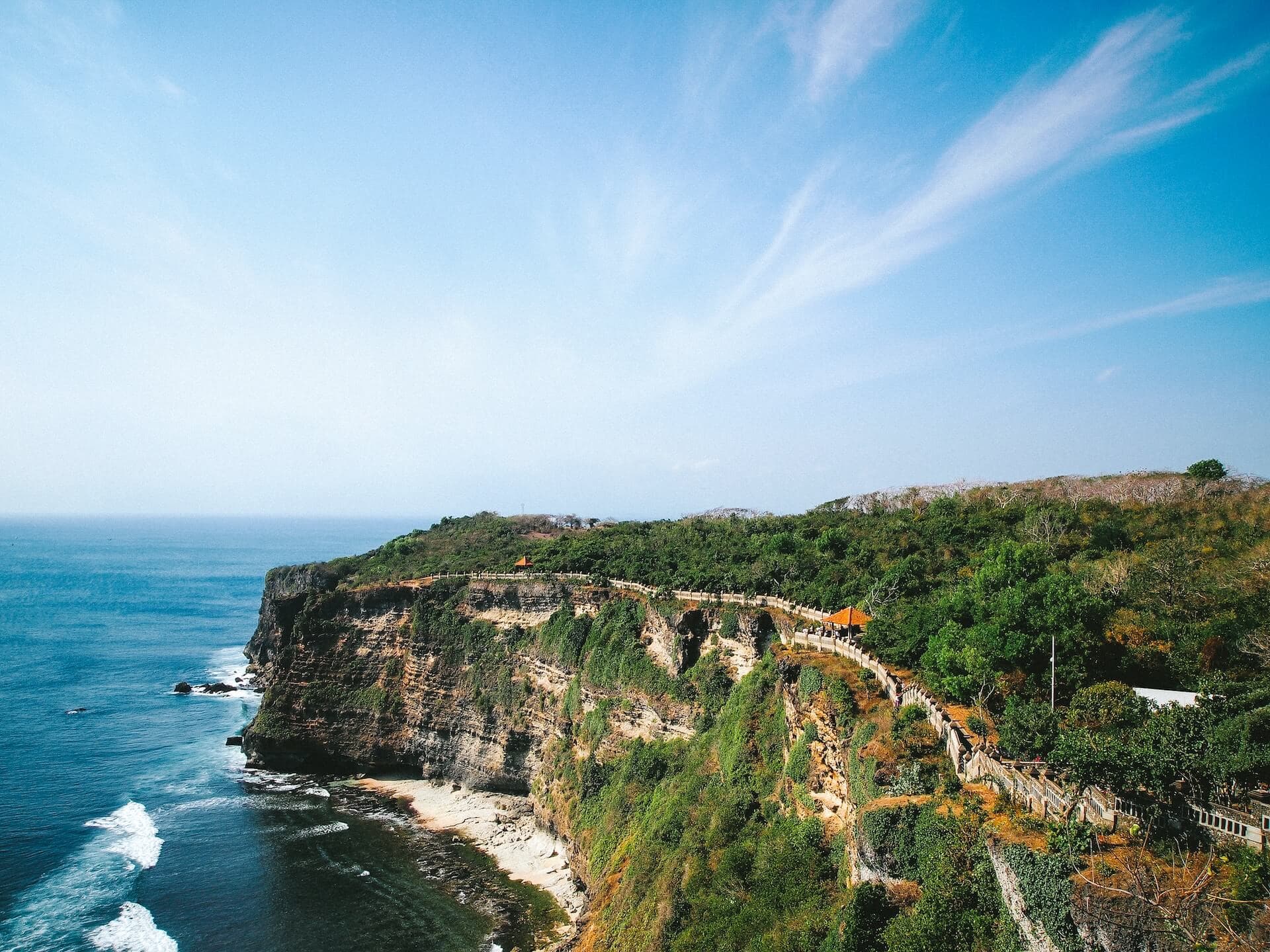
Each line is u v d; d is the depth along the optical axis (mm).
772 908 45781
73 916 67500
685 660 82125
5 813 87938
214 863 79562
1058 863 26594
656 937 52781
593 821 80125
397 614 118875
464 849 85000
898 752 42531
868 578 78125
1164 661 44281
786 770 56469
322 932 67688
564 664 97500
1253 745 26375
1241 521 68562
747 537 110062
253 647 166125
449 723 107000
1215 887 23641
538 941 67125
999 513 91688
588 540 130875
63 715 126438
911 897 34344
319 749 112750
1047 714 35312
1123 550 69125
